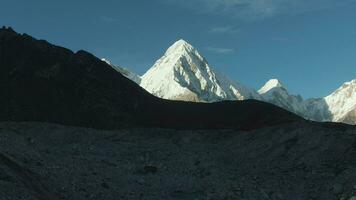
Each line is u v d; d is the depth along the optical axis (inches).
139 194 1782.7
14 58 5246.1
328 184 1990.7
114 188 1774.1
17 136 2795.3
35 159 1861.5
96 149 3107.8
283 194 1979.6
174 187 1987.0
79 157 2492.6
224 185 2031.3
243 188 1991.9
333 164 2258.9
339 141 2472.9
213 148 3272.6
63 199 1440.7
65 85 5036.9
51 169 1749.5
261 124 4092.0
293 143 2751.0
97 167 2154.3
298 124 3019.2
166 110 4931.1
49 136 3491.6
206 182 2086.6
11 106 4692.4
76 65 5339.6
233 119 4419.3
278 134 2994.6
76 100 4904.0
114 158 2819.9
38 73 5098.4
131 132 3747.5
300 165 2391.7
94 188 1676.9
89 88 5068.9
